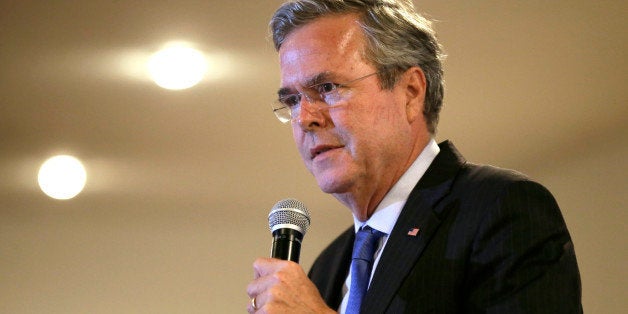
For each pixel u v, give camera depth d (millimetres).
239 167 11844
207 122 10672
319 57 3875
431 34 4211
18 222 13039
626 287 10258
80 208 12898
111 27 8758
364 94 3850
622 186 10492
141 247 13375
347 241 4402
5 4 8383
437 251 3506
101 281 13320
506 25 8500
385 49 3943
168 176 12133
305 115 3848
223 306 13328
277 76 9586
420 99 4055
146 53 9211
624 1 8102
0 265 13102
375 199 3979
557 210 3490
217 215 13219
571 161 11367
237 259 13398
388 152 3863
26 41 9031
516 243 3330
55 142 11289
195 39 8953
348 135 3791
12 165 11773
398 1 4176
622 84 9688
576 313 3246
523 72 9438
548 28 8570
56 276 13242
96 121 10758
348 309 3730
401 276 3477
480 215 3486
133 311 13336
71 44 9078
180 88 9805
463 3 8125
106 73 9625
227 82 9734
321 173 3844
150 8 8391
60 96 10156
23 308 13156
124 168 11922
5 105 10391
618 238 10477
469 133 10961
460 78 9609
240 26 8664
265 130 10805
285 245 3648
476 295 3344
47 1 8320
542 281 3240
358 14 3994
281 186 12359
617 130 10641
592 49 8961
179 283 13438
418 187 3840
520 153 11469
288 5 4082
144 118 10641
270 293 3262
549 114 10438
